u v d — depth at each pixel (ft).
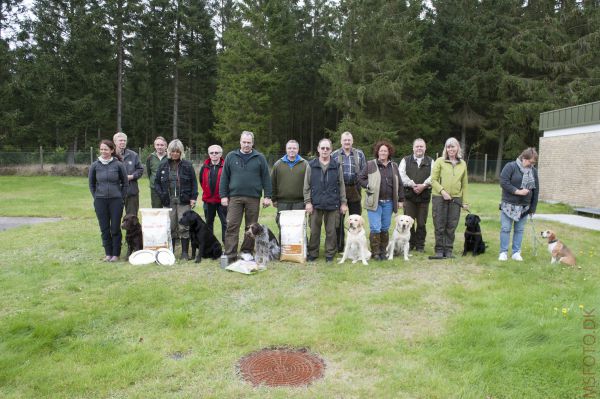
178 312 14.35
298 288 17.53
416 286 17.67
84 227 30.45
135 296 15.99
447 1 99.60
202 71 119.24
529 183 21.12
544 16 90.94
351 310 15.05
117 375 10.59
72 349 12.03
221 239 26.94
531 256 22.75
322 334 12.90
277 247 22.86
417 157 23.73
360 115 89.97
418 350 11.93
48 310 14.78
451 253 22.93
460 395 9.80
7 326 13.15
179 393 9.93
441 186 22.16
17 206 41.06
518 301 15.28
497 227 31.42
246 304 15.61
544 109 82.64
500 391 9.96
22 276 18.54
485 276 18.98
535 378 10.44
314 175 21.33
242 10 100.63
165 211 22.17
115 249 21.75
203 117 124.88
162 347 12.17
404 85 88.12
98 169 21.09
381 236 23.03
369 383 10.39
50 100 87.10
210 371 10.91
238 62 99.09
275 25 101.09
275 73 100.83
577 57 83.76
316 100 116.88
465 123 95.35
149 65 110.32
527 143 97.96
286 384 10.36
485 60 91.56
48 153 82.58
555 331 12.59
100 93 95.35
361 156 22.62
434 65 98.53
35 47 86.69
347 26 90.27
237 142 102.27
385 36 87.10
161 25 106.93
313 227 21.98
